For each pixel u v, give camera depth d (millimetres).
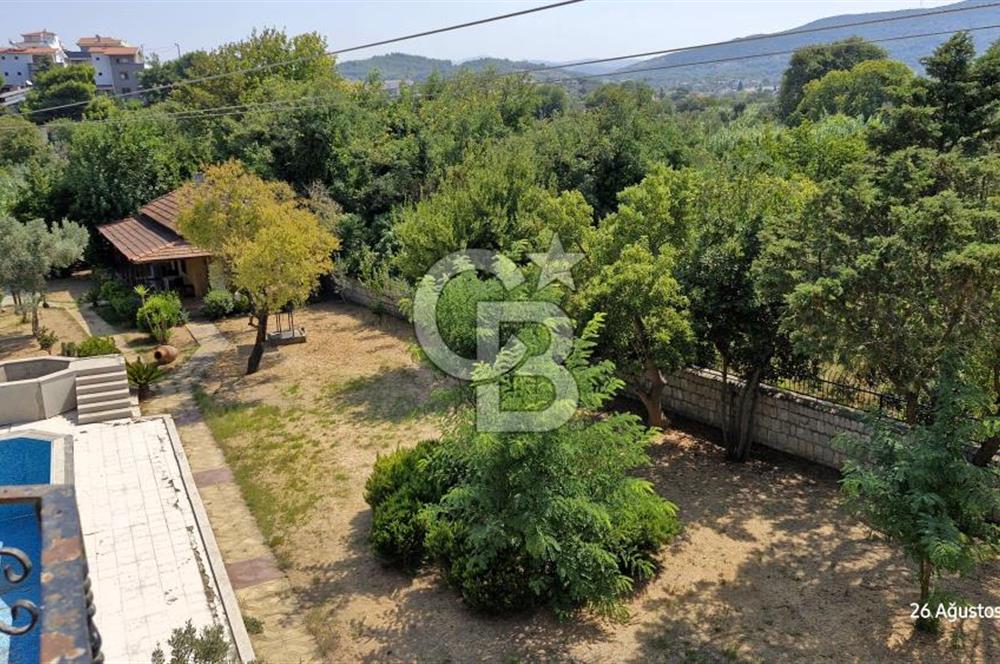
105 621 8484
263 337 18594
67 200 31688
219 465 13383
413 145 27609
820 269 9547
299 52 49062
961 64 17141
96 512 11047
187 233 20047
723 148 33406
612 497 8406
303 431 14859
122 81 114375
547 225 13930
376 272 23656
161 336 21078
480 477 8328
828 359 9891
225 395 17062
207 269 26750
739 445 12828
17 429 14094
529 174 17891
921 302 8656
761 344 11898
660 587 9219
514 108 35531
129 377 16672
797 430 12797
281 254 17453
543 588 8750
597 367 8422
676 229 12508
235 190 19578
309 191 27078
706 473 12422
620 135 25547
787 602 8766
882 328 8953
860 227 9438
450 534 9383
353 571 9898
